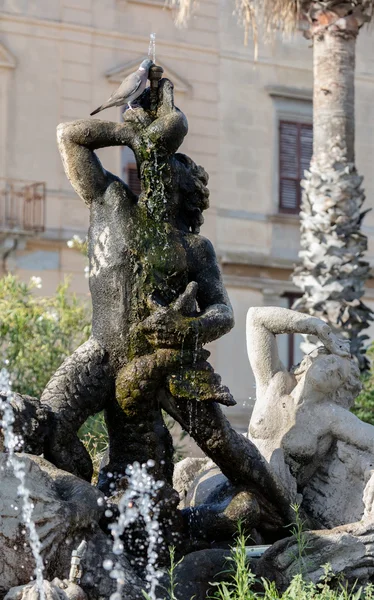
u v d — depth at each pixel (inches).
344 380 351.9
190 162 325.1
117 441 310.3
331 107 678.5
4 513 261.3
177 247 314.5
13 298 625.9
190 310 307.9
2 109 1127.6
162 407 311.9
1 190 1120.8
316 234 659.4
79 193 319.6
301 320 353.7
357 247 658.2
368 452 343.3
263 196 1241.4
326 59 684.7
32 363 581.3
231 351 1192.8
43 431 292.7
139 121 316.8
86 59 1160.8
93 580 269.7
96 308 313.6
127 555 290.2
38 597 248.1
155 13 1195.9
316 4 690.2
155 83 322.7
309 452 342.6
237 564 278.1
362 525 297.1
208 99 1220.5
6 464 267.9
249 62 1240.8
